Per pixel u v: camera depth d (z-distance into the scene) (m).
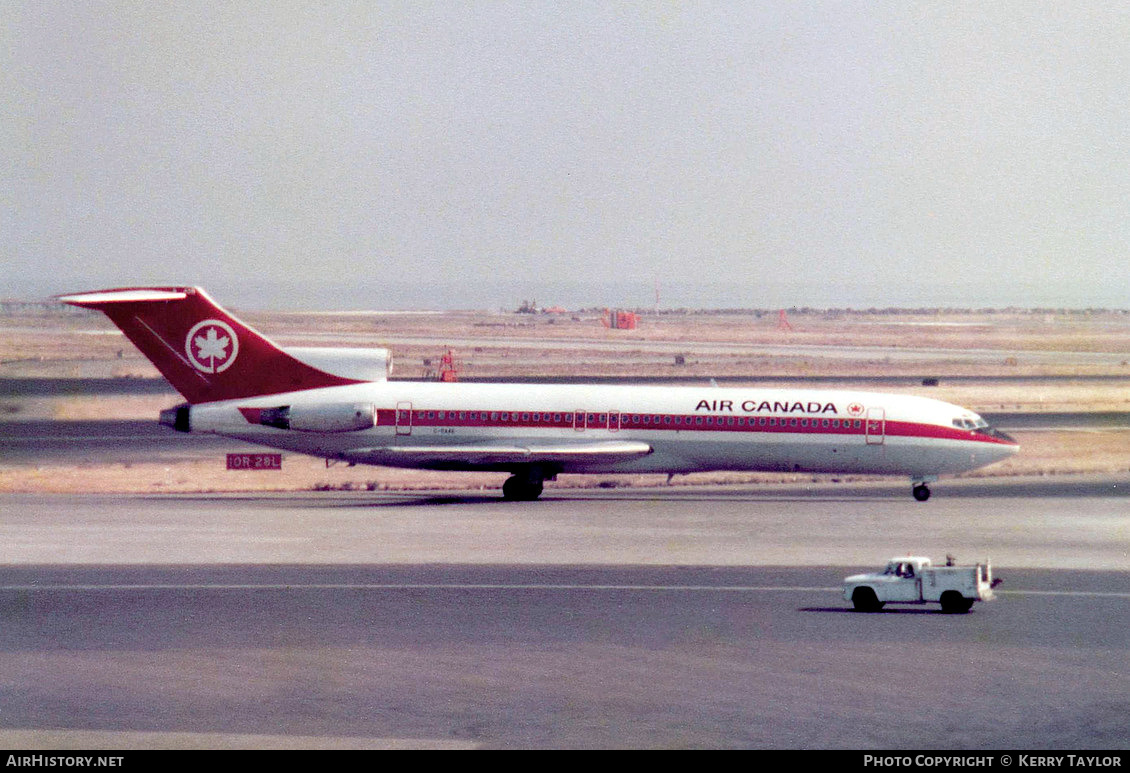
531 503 189.50
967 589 111.56
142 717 83.88
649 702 86.81
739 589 123.06
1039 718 83.25
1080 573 131.00
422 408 192.75
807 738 79.75
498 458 189.88
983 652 98.88
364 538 153.50
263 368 193.62
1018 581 126.81
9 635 104.44
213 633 105.12
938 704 86.19
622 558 139.75
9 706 86.06
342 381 194.88
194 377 194.00
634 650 99.75
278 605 115.62
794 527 163.00
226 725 82.31
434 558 139.62
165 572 131.25
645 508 182.75
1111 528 162.25
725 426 192.38
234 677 92.62
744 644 101.44
